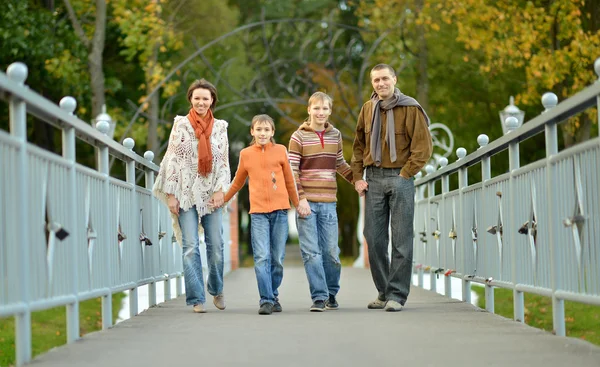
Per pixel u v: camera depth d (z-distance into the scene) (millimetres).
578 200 8250
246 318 11094
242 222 69500
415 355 7484
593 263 7906
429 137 11984
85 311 23250
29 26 34844
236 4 57312
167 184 12039
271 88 51000
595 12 33344
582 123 30281
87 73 37312
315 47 54750
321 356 7445
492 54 32062
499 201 11500
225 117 50188
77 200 9273
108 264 10555
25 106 7414
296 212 12266
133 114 41344
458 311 11977
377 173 12227
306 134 12406
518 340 8508
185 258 12141
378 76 12039
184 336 9055
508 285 10938
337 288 12602
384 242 12453
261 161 12062
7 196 6949
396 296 12086
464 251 13836
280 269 12117
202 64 46375
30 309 7445
